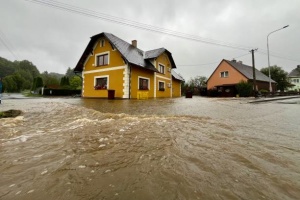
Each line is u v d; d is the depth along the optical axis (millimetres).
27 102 9547
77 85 41062
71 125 3814
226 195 1329
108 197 1320
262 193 1351
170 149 2303
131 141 2656
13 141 2723
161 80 18016
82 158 2051
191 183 1496
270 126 3660
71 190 1415
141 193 1364
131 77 13484
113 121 4133
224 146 2412
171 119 4367
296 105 8070
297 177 1582
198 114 5238
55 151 2285
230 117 4750
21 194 1373
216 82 27812
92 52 15617
